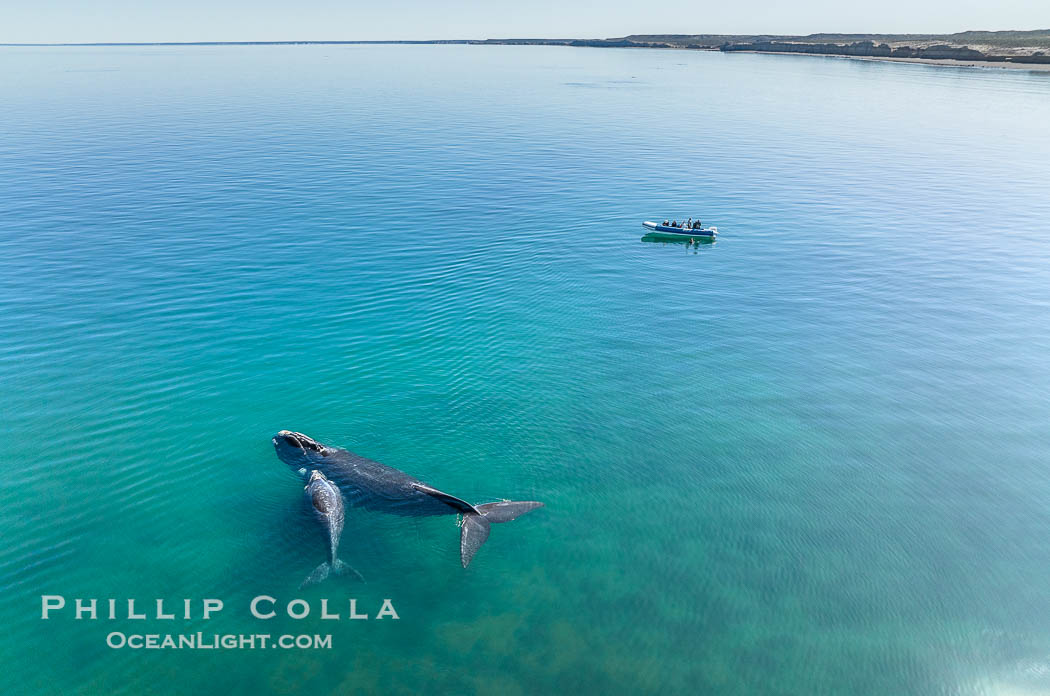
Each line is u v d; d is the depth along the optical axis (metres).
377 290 49.12
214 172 83.62
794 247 61.22
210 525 26.47
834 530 26.91
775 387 37.50
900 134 116.88
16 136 105.56
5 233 59.25
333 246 58.09
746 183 83.19
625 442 32.25
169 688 20.30
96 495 27.92
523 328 44.03
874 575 24.75
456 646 21.78
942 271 55.16
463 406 34.94
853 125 126.38
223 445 31.23
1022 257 58.06
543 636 22.14
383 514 26.36
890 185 82.25
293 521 26.64
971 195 77.44
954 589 24.17
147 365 37.94
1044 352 41.62
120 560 24.86
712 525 27.09
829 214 70.94
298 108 145.12
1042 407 35.72
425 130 117.56
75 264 52.50
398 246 58.53
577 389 36.84
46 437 31.38
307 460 29.09
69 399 34.41
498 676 20.77
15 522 26.34
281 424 32.97
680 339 43.09
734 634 22.30
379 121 127.25
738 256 58.84
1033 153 99.94
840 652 21.72
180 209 67.88
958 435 33.28
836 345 42.53
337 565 24.33
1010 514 27.95
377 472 27.94
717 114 140.25
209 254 55.44
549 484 29.34
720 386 37.50
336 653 21.45
